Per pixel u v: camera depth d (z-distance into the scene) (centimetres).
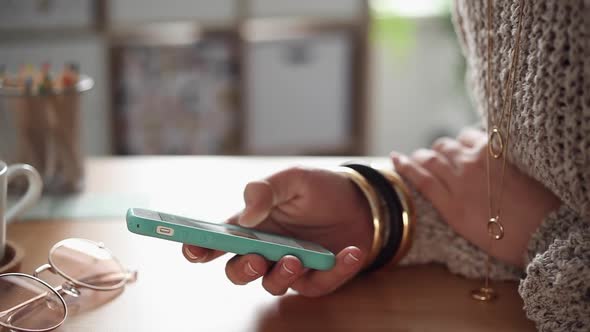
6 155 73
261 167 84
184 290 51
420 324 46
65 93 72
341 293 51
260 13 183
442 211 54
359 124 192
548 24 42
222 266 55
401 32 214
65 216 67
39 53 177
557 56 41
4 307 44
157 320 46
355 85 190
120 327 45
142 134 185
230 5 181
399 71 220
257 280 53
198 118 187
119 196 73
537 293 43
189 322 46
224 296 50
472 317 47
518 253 51
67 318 46
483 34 48
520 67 44
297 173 51
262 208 49
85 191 75
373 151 226
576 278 41
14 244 53
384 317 47
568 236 45
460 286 52
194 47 182
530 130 44
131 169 84
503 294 50
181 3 179
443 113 224
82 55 178
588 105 41
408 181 56
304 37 185
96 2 176
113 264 52
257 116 189
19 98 71
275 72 187
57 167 73
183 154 189
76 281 49
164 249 58
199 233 45
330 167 54
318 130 192
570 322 42
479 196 53
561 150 42
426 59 218
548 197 51
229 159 88
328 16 185
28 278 46
